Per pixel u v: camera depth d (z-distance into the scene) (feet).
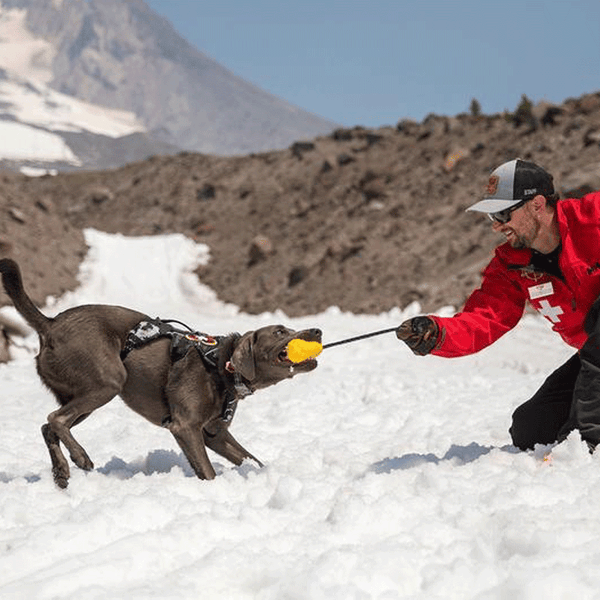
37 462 19.57
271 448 21.79
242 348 16.28
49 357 16.72
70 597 10.23
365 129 112.88
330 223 91.25
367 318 58.59
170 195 111.65
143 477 16.66
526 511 12.19
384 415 26.18
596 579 10.01
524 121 95.09
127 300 76.84
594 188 71.56
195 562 11.34
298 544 11.85
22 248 75.77
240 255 91.30
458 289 65.31
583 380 15.05
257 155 117.39
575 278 14.85
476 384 32.94
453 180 89.45
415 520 12.50
